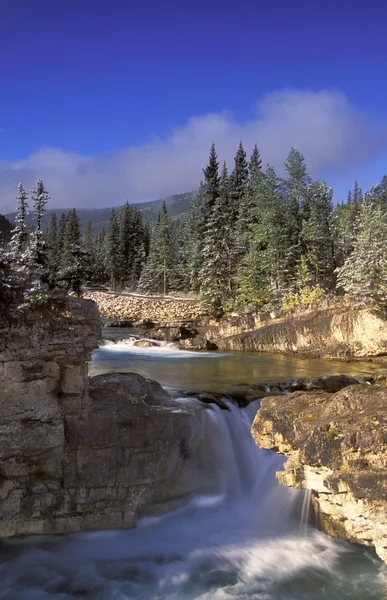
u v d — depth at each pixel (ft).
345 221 209.05
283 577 27.78
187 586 27.30
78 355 29.84
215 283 169.17
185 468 35.96
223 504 36.42
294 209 168.66
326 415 29.73
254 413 45.50
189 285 239.09
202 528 32.99
